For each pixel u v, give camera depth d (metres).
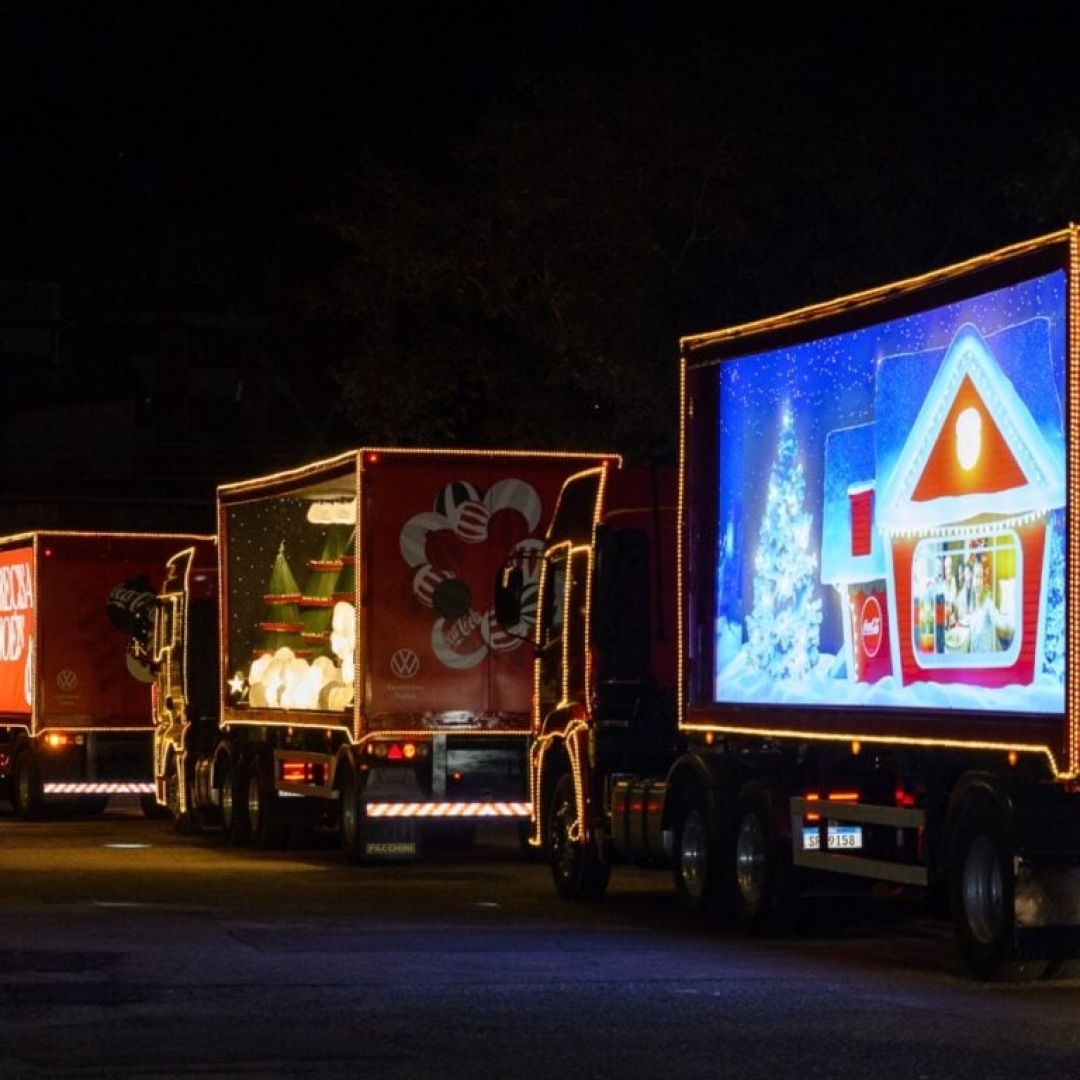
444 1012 14.91
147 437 81.62
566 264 38.41
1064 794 16.23
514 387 41.38
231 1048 13.41
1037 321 15.73
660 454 39.16
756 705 19.95
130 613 39.66
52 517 67.38
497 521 28.69
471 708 28.64
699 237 37.84
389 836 28.45
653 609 23.11
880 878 18.20
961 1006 15.36
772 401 19.72
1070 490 15.18
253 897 23.77
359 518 28.28
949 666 16.77
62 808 41.69
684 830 21.22
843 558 18.39
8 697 42.62
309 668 30.45
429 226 39.84
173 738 36.28
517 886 25.72
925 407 17.16
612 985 16.31
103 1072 12.58
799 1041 13.74
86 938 19.25
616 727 23.05
